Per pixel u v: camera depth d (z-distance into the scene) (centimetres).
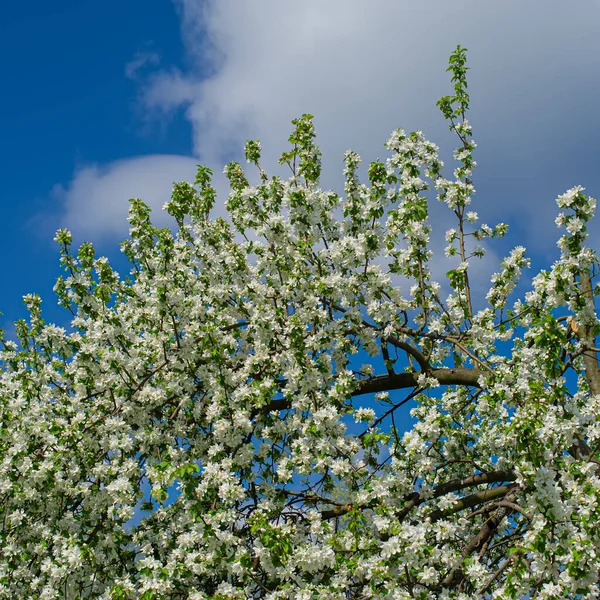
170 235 998
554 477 666
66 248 991
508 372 771
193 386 965
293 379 872
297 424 877
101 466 836
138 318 1041
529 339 966
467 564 716
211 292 1073
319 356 902
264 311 945
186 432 963
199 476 791
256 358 919
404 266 1011
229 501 750
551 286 770
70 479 837
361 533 750
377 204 1012
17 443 827
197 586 820
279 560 706
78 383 935
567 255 777
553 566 637
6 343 1110
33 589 783
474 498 918
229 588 716
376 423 1031
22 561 814
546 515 629
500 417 744
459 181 1127
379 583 680
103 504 847
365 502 761
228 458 808
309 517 820
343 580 712
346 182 1083
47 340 1070
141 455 937
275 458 946
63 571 737
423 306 1029
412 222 949
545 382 793
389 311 1013
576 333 924
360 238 959
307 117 1172
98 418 912
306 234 1064
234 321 1105
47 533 820
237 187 1228
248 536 850
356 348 978
